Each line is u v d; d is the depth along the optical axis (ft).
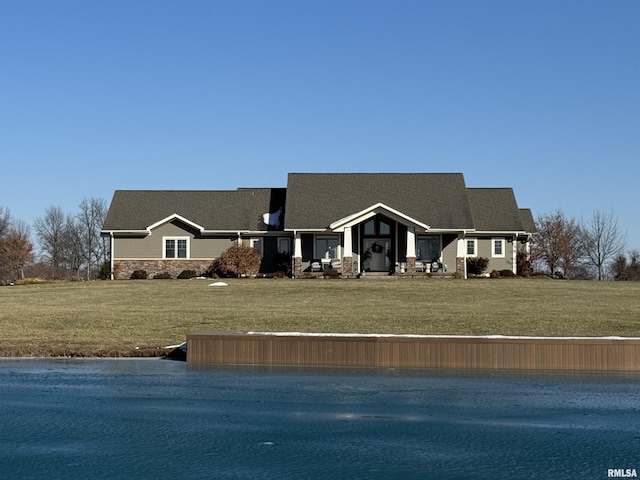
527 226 180.14
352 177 176.65
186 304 108.37
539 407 49.93
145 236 165.58
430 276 154.92
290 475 36.01
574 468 37.22
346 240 156.04
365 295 119.03
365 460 38.40
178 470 36.73
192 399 52.39
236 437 42.65
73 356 71.72
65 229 295.48
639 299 113.19
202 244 165.89
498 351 64.34
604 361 63.52
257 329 83.61
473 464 37.81
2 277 265.95
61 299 117.19
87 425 45.21
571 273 252.21
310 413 48.21
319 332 81.00
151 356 71.61
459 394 53.93
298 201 167.73
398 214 155.02
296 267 158.61
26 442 41.65
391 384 57.52
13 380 59.41
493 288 128.67
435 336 65.57
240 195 176.45
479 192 179.42
